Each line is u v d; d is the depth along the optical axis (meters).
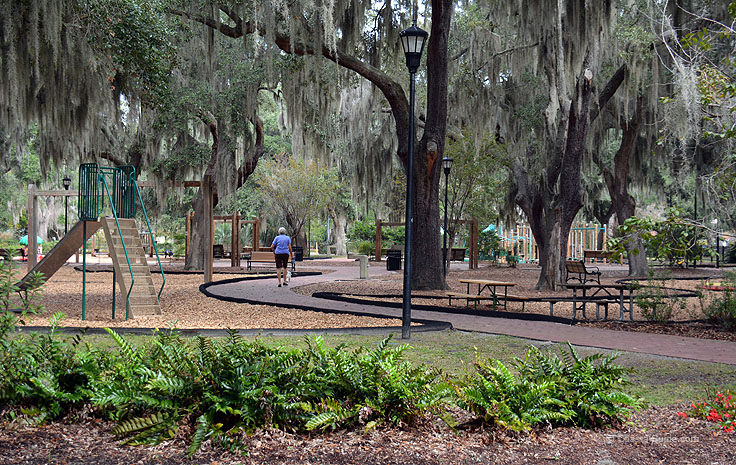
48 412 4.67
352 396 4.83
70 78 15.38
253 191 47.41
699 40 11.48
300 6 16.84
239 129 23.86
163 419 4.36
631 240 12.00
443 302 16.33
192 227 29.47
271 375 4.65
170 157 26.91
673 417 5.34
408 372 5.09
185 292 18.70
